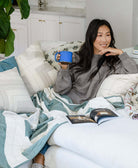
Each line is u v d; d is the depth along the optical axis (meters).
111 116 1.69
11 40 1.30
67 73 2.18
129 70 2.22
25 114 1.86
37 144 1.51
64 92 2.22
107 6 4.19
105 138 1.34
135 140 1.28
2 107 1.83
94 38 2.24
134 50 2.40
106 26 2.26
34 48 2.39
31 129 1.67
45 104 2.04
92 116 1.71
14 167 1.41
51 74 2.29
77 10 5.07
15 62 2.27
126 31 3.91
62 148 1.54
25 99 1.92
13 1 4.40
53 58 2.44
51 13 4.57
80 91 2.27
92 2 4.48
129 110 1.86
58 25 4.68
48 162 1.60
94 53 2.32
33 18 4.47
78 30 4.86
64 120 1.65
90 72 2.28
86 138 1.39
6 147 1.49
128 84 2.12
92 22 2.27
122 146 1.25
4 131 1.56
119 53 2.22
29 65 2.27
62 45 2.52
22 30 4.42
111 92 2.14
